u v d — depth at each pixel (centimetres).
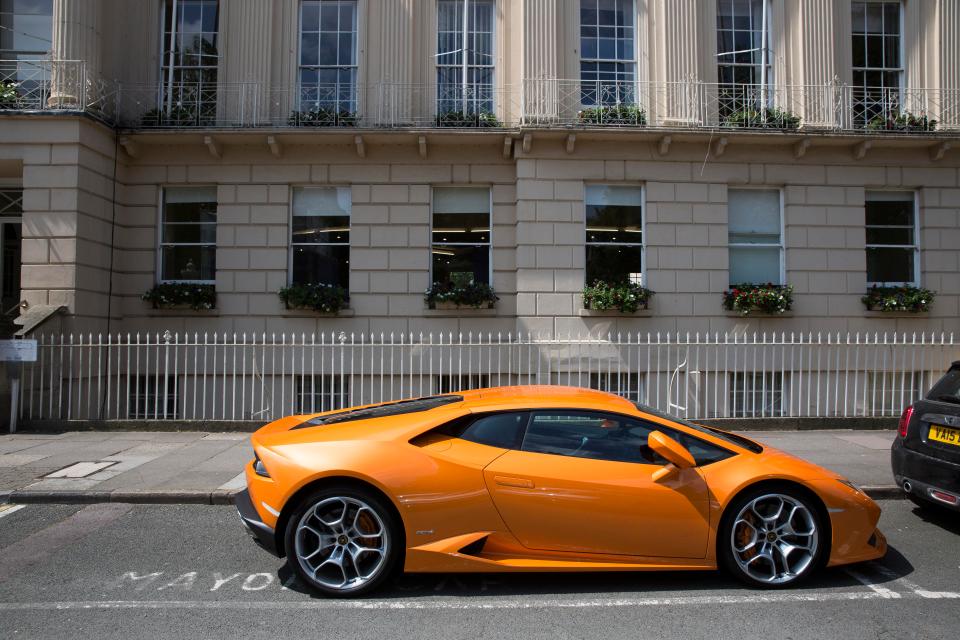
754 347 1138
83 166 1048
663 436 408
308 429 450
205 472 709
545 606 397
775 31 1204
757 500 421
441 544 404
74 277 1027
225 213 1170
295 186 1186
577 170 1138
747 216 1186
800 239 1167
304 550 412
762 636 358
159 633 361
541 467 414
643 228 1153
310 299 1129
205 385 1036
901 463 566
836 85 1190
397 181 1171
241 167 1172
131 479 677
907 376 1162
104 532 544
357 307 1161
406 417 441
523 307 1123
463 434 429
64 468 725
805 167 1169
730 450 437
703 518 414
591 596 412
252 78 1170
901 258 1203
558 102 1140
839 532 427
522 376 1121
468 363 1116
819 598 408
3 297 1201
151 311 1157
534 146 1135
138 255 1162
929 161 1180
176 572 455
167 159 1169
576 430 434
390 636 358
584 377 1116
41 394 940
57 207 1027
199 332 1154
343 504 411
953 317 1177
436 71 1197
